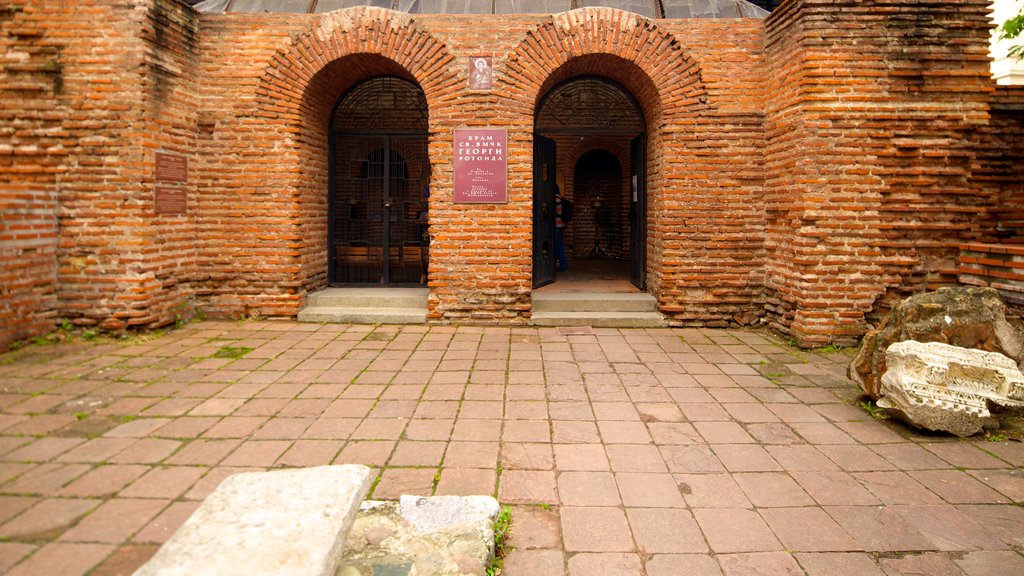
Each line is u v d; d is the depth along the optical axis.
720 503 3.39
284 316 8.05
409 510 3.12
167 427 4.32
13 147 6.87
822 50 6.89
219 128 7.88
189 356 6.22
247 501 2.60
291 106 7.87
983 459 4.02
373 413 4.70
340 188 9.25
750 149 7.88
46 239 6.71
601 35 7.77
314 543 2.33
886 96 6.91
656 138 8.38
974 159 7.00
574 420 4.62
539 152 9.23
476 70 7.81
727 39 7.82
